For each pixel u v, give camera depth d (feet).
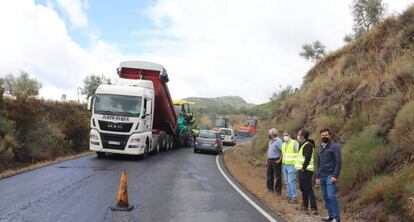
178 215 28.63
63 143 69.92
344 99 55.26
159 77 73.92
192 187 41.47
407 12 57.11
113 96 63.67
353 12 85.61
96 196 33.68
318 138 51.75
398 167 33.19
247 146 118.32
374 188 32.35
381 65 53.47
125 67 73.97
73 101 92.73
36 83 110.32
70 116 77.56
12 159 52.65
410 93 40.01
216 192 39.27
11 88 105.70
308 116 64.44
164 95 76.59
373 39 63.10
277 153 41.37
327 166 29.91
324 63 83.25
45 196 32.65
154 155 75.46
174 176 48.80
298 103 75.72
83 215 27.20
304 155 33.65
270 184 41.91
